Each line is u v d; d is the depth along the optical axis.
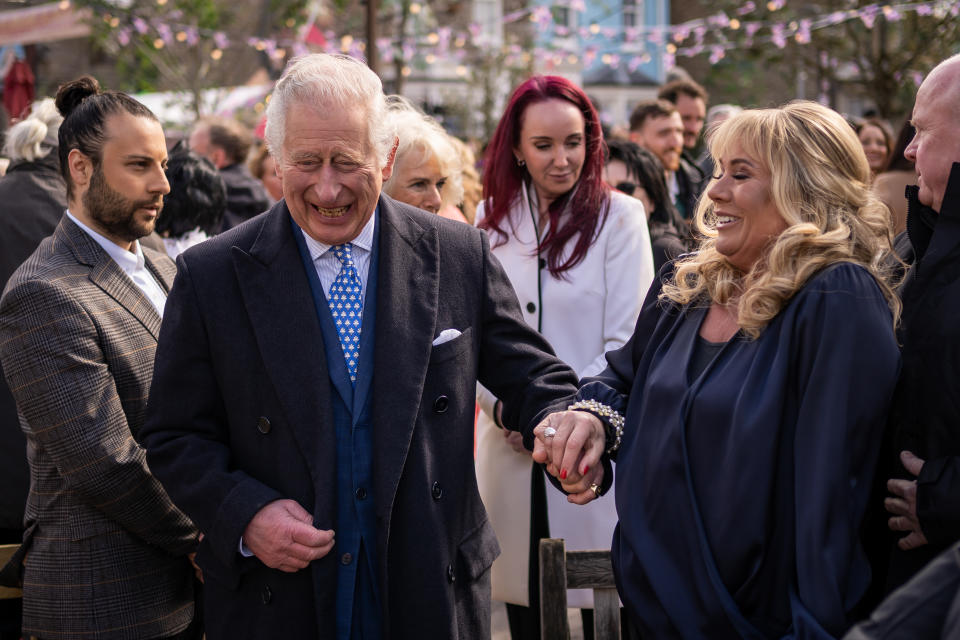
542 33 17.03
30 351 2.42
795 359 1.87
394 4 13.45
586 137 3.26
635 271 3.19
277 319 2.19
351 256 2.28
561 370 2.43
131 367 2.53
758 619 1.86
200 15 12.13
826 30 13.32
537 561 3.17
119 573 2.50
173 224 3.93
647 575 1.95
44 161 3.54
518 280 3.26
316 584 2.11
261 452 2.20
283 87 2.14
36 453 2.54
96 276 2.55
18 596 2.79
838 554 1.74
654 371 2.11
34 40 11.83
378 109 2.16
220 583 2.22
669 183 5.63
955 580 1.26
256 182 5.86
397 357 2.21
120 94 2.64
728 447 1.88
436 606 2.19
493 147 3.33
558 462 2.16
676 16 19.44
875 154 6.55
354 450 2.20
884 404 1.82
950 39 11.90
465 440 2.32
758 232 1.99
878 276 1.93
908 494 1.92
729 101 16.02
